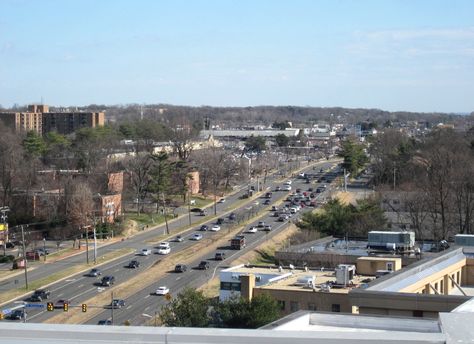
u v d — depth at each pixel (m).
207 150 171.88
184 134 199.75
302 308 47.12
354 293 32.84
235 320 44.59
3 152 125.00
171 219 117.50
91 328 10.10
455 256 46.41
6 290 70.12
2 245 91.25
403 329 18.31
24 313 57.34
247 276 48.47
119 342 9.99
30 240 92.56
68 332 10.11
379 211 91.12
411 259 58.69
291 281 51.94
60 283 73.50
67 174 119.25
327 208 99.38
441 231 88.31
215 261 84.69
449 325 10.27
